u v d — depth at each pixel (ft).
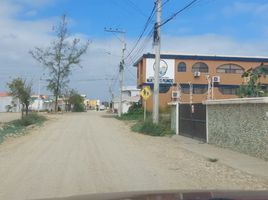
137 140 88.22
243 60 234.79
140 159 58.49
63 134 100.73
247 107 64.13
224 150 70.13
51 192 36.73
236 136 68.80
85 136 95.25
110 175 45.32
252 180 43.75
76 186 39.40
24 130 114.52
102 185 39.96
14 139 88.58
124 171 48.01
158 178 44.04
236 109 68.59
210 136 81.82
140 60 242.17
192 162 56.44
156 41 110.11
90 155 61.82
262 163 54.90
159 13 109.19
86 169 49.08
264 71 76.59
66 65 276.21
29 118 147.64
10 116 225.97
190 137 95.66
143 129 107.24
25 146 73.92
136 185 40.11
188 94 231.50
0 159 57.36
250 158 59.72
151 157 60.95
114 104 400.67
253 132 62.08
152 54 227.81
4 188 38.32
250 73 77.82
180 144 80.94
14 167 50.31
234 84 233.96
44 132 107.24
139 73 249.34
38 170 48.16
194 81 231.91
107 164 53.21
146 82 226.99
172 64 231.30
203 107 86.53
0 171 47.47
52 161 55.42
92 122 160.25
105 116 239.71
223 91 234.38
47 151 66.44
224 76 233.76
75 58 278.26
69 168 49.73
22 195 35.50
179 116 104.88
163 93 230.07
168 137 98.02
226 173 47.88
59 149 69.21
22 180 42.11
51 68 275.80
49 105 387.75
